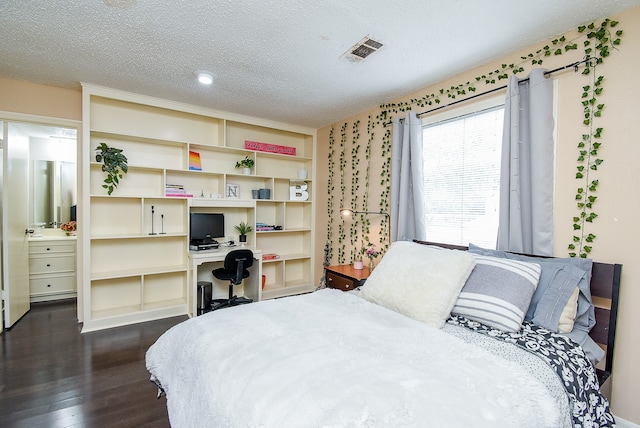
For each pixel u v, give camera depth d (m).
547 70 1.90
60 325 2.99
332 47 2.10
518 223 1.97
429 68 2.37
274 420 0.81
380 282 1.83
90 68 2.48
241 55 2.23
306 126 4.21
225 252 3.36
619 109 1.64
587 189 1.75
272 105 3.31
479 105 2.30
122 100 3.01
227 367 1.08
